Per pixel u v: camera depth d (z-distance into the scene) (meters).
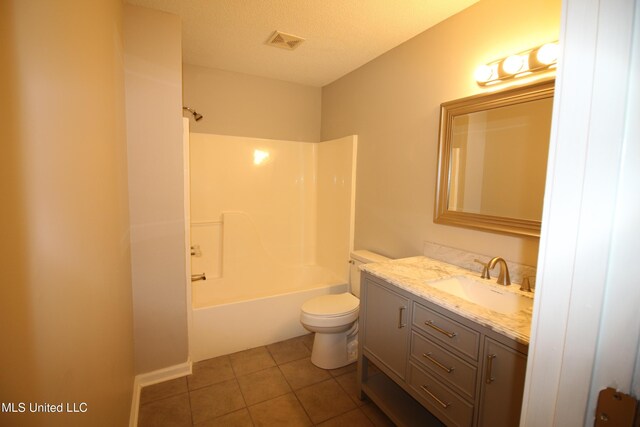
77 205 0.84
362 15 1.97
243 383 2.12
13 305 0.54
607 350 0.42
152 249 2.04
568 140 0.45
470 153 1.84
